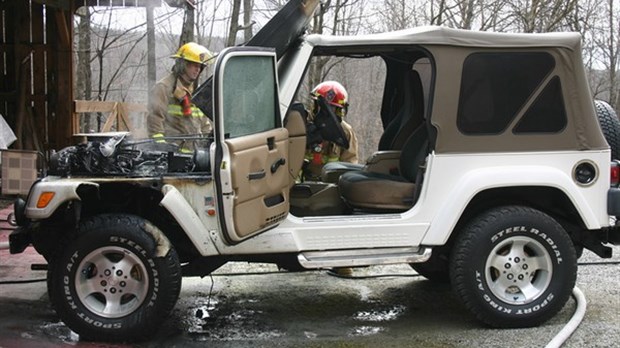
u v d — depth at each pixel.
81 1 10.02
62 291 3.96
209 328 4.35
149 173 4.00
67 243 3.95
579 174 4.30
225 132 3.73
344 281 5.48
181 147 4.61
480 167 4.22
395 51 4.37
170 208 3.87
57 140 9.94
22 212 4.27
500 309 4.24
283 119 4.17
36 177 4.45
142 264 3.94
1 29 9.86
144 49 20.17
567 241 4.28
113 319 3.96
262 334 4.24
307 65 4.18
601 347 3.96
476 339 4.13
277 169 4.04
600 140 4.30
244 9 11.21
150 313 3.94
